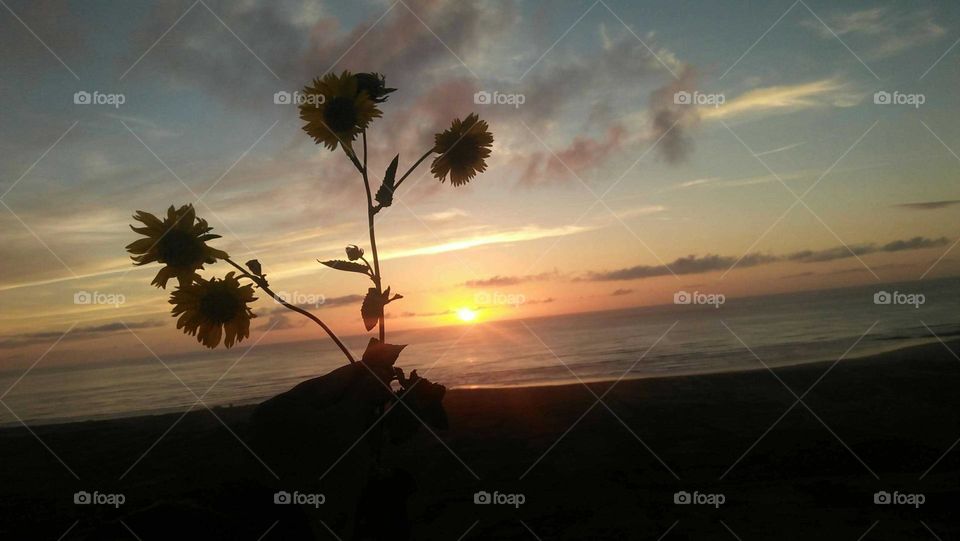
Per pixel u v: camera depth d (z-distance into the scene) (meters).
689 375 9.09
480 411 6.68
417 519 3.34
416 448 5.07
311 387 1.30
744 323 28.73
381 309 1.41
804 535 2.83
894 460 4.17
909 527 2.88
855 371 8.31
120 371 31.09
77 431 7.04
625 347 23.47
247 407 8.23
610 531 2.98
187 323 1.45
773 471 4.05
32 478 4.73
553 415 6.33
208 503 1.31
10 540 3.13
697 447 4.77
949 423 5.18
